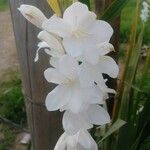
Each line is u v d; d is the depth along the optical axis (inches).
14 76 27.6
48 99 8.0
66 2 8.3
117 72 8.0
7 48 33.6
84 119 8.3
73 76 7.9
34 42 11.4
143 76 12.1
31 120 13.0
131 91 12.0
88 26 7.5
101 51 7.9
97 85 8.0
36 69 11.8
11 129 22.4
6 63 30.7
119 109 11.9
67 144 8.8
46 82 12.0
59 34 7.4
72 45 7.3
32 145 13.8
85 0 9.3
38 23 8.1
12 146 21.5
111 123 12.0
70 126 8.2
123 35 30.1
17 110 23.5
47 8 10.7
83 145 8.7
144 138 12.7
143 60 22.8
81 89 7.9
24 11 8.0
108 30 7.5
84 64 7.7
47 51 7.9
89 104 8.2
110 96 12.1
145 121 12.4
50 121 12.7
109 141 12.4
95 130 11.8
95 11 11.2
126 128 12.1
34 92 12.3
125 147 12.3
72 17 7.4
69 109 8.0
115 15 9.2
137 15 11.0
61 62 7.5
